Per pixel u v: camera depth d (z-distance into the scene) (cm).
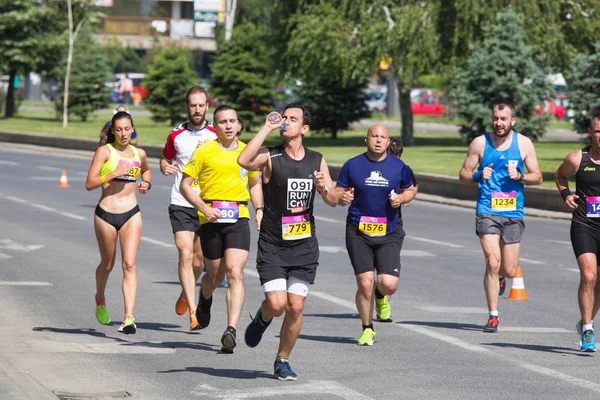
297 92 13625
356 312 3014
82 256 4131
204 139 2820
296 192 2133
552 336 2678
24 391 1869
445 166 8569
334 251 4428
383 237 2558
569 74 8825
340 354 2414
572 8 12138
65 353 2378
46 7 16288
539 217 6344
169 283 3500
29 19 16025
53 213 5775
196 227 2773
